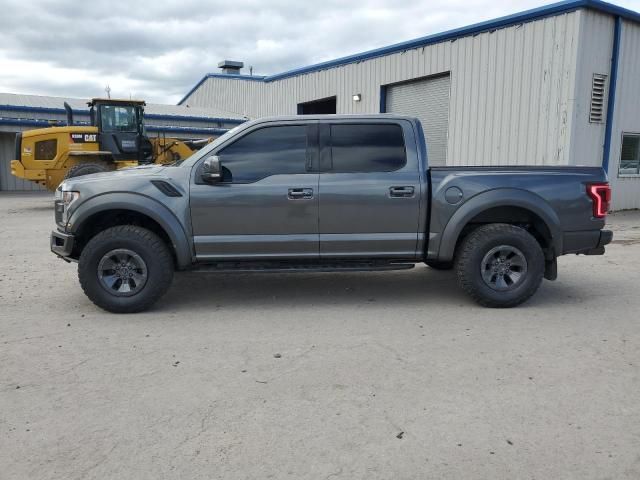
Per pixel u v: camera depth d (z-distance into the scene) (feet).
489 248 18.31
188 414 11.16
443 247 18.52
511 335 15.93
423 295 20.63
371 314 18.12
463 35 49.85
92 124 55.42
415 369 13.42
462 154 50.93
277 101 82.94
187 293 21.03
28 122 83.82
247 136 18.40
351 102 65.21
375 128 18.52
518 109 45.57
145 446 9.98
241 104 102.47
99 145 53.31
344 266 18.65
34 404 11.60
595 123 43.78
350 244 18.43
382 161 18.49
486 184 18.24
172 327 16.79
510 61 45.88
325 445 10.00
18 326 16.84
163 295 19.99
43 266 26.02
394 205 18.30
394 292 21.09
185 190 17.95
